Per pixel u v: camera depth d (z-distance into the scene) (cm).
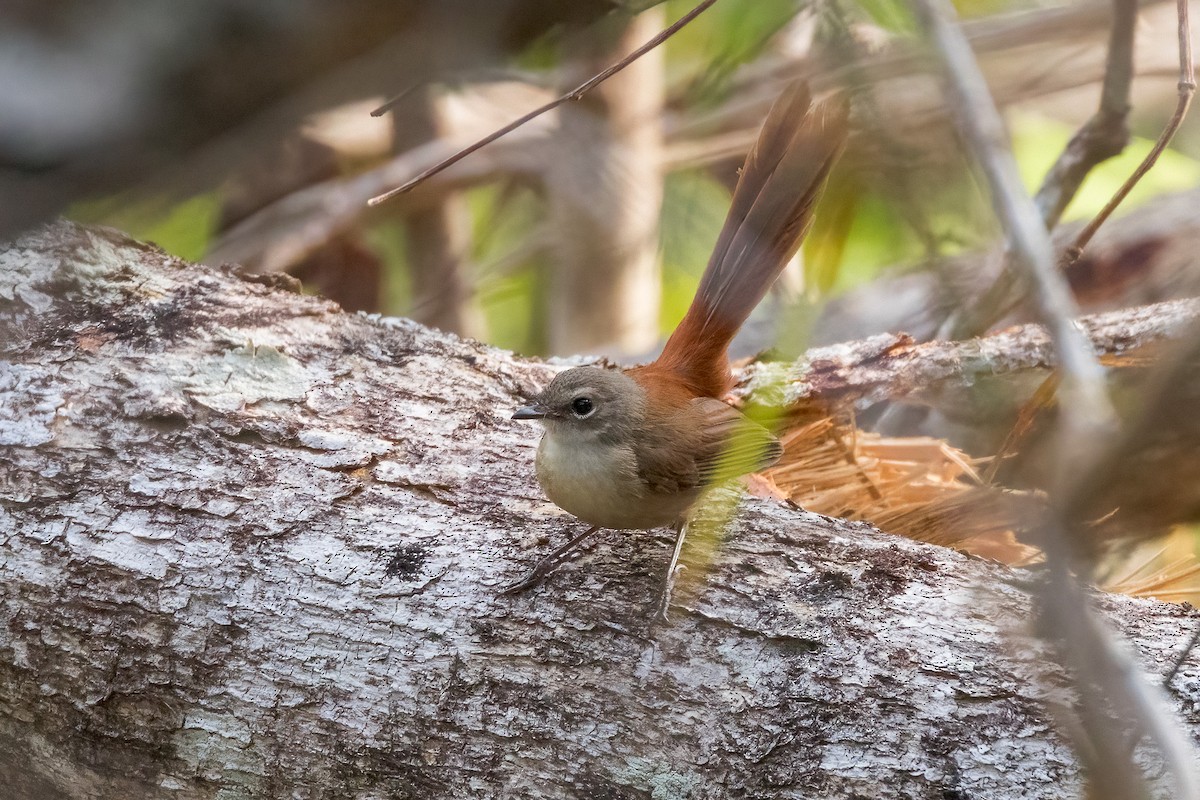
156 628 623
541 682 588
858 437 916
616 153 1073
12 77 167
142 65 170
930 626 596
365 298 1330
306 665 606
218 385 743
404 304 1329
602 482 640
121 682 619
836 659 581
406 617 614
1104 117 905
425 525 668
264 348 777
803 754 550
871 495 855
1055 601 279
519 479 717
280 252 1120
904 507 816
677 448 647
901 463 894
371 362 806
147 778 619
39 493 670
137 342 762
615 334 1205
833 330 1077
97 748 626
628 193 1086
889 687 567
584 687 584
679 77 1060
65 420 704
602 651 596
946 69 428
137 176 181
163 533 651
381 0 182
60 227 813
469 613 615
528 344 1338
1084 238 775
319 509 670
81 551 643
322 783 589
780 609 608
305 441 717
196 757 607
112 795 632
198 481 681
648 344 1209
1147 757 503
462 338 866
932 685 566
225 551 643
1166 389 256
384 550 647
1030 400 818
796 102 701
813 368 862
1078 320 858
